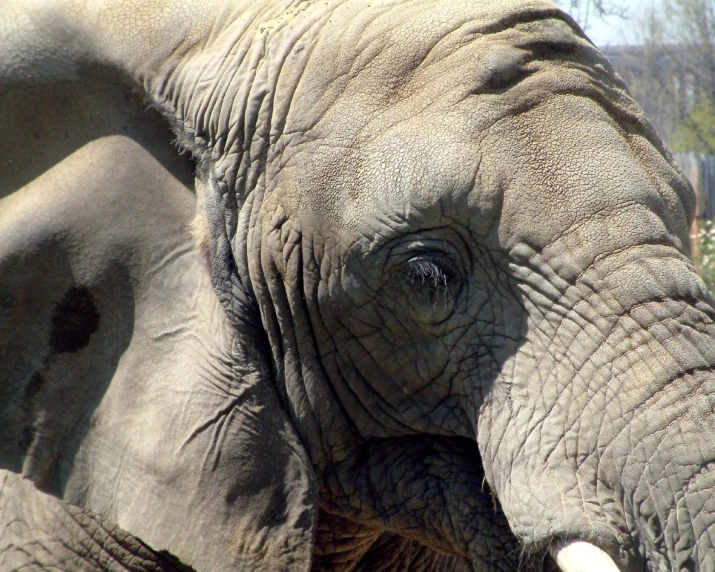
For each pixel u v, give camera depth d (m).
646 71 44.91
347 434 6.46
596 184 5.63
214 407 6.27
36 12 6.45
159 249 6.38
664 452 5.35
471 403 6.00
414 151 5.79
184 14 6.50
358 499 6.55
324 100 6.08
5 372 6.46
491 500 6.23
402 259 5.87
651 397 5.43
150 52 6.43
